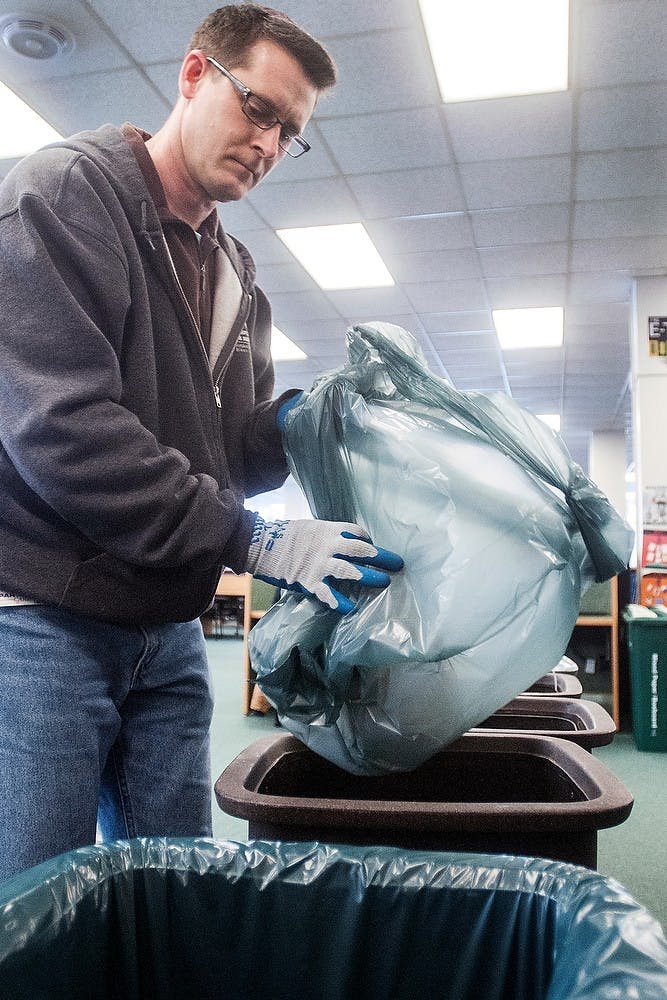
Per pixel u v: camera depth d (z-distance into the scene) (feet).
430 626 2.42
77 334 2.50
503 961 1.69
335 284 17.46
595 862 2.34
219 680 16.29
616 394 27.37
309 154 11.91
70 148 2.76
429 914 1.73
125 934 1.75
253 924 1.78
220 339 3.35
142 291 2.86
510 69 9.89
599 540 2.61
